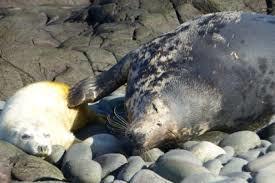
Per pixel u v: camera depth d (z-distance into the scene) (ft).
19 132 55.77
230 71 60.70
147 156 55.88
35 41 109.40
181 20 117.08
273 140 57.41
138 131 57.72
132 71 64.23
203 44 62.18
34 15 123.44
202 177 44.75
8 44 96.27
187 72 60.90
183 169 46.91
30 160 51.06
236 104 60.70
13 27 114.52
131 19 116.78
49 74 91.04
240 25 63.10
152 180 45.27
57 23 122.31
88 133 64.59
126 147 57.57
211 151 52.80
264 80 60.95
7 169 49.88
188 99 59.67
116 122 63.16
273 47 61.87
